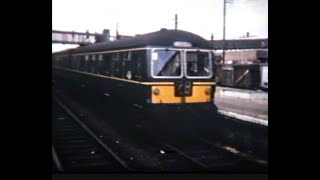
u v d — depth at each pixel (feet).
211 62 32.50
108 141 29.14
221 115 33.22
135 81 32.42
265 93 42.04
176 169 24.97
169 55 31.24
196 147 28.40
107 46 37.50
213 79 32.48
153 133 30.63
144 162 25.40
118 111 35.47
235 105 40.63
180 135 30.40
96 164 24.73
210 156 26.61
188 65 31.71
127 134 31.04
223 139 29.86
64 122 33.60
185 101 31.50
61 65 52.01
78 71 46.98
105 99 38.58
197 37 32.48
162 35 31.50
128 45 33.47
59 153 26.37
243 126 32.76
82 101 43.09
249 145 28.35
